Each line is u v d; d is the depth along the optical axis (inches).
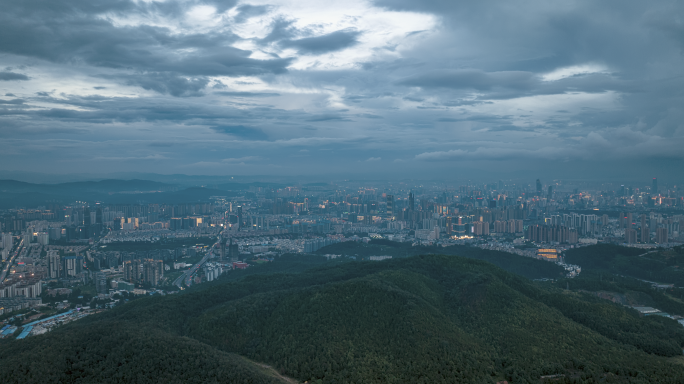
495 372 7086.6
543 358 7362.2
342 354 7500.0
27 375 6747.1
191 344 7696.9
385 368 7116.1
